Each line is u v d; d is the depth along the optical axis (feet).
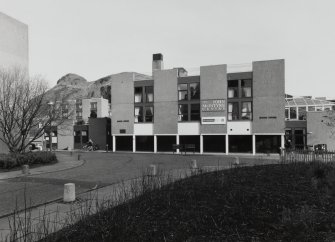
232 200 27.04
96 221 21.88
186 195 28.96
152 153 130.52
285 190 30.96
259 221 21.49
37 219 25.64
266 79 121.60
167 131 136.67
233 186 33.01
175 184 34.71
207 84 130.41
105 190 39.01
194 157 101.24
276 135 127.95
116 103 147.33
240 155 114.11
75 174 56.18
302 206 23.80
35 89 86.12
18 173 58.03
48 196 35.88
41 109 83.97
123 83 146.30
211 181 36.11
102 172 59.00
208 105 129.90
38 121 84.12
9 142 75.61
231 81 128.67
